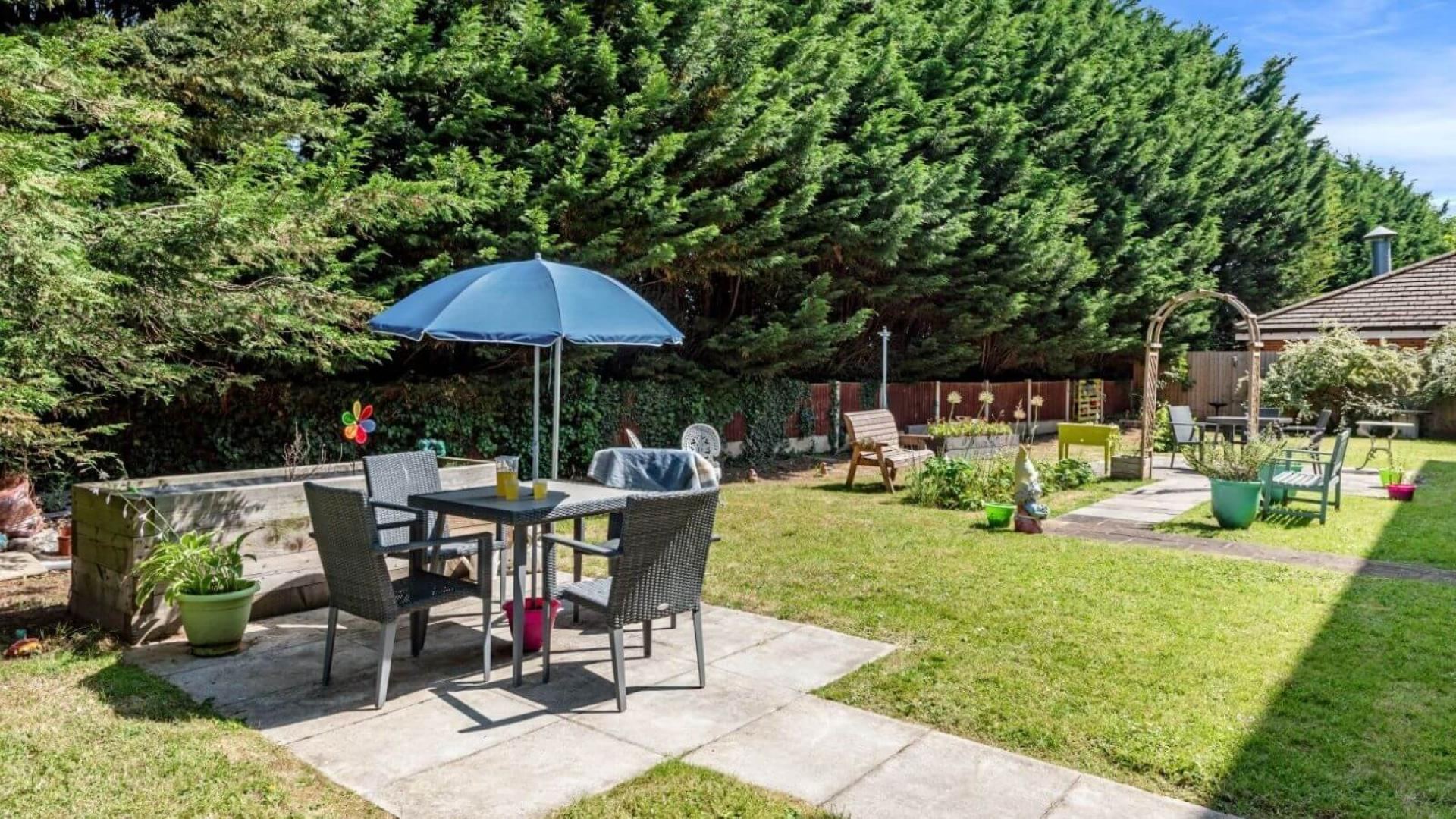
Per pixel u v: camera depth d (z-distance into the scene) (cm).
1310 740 360
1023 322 1838
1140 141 2009
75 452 540
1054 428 2002
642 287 1228
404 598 419
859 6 1476
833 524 863
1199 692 412
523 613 448
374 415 941
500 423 1063
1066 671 441
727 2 1097
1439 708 395
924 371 1750
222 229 538
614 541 541
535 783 321
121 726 364
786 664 456
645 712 391
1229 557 711
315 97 827
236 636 464
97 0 799
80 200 512
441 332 496
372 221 707
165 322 573
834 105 1213
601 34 1015
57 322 471
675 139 998
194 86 703
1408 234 3991
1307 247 2784
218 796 306
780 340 1239
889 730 372
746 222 1208
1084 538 794
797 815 298
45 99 471
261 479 630
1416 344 1934
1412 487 1016
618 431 1180
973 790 318
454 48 891
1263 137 2791
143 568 468
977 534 812
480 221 918
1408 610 553
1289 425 1616
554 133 1001
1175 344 2245
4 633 486
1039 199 1653
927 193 1379
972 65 1611
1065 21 1877
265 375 859
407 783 320
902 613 547
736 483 1177
